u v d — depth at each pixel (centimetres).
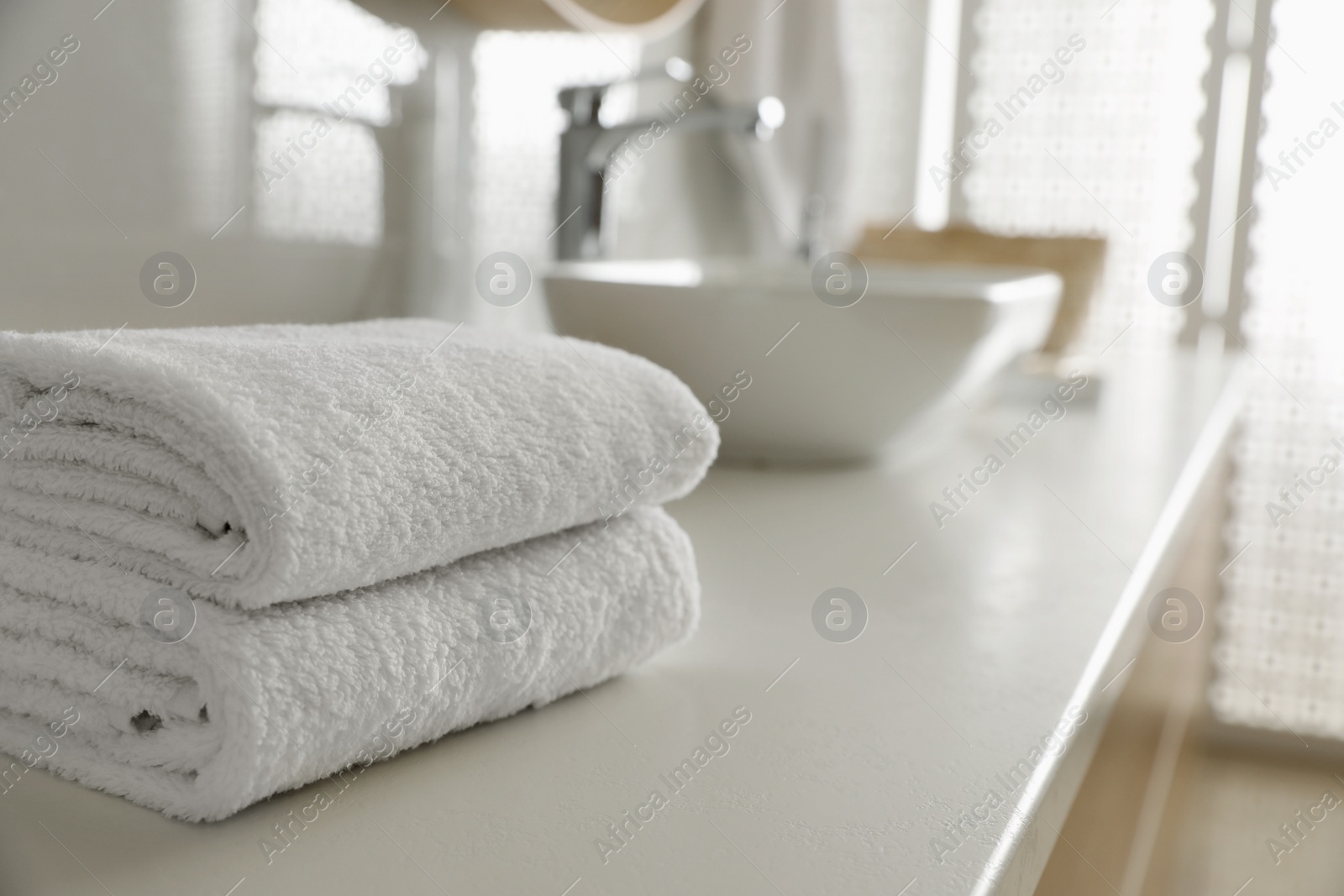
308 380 37
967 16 192
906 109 196
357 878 32
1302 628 194
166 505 36
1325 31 179
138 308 57
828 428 86
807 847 34
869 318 79
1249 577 195
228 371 36
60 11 52
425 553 38
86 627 37
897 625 55
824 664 50
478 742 41
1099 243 152
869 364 81
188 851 33
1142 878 80
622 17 93
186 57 59
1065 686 47
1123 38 187
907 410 85
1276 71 183
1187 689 118
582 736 42
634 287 79
